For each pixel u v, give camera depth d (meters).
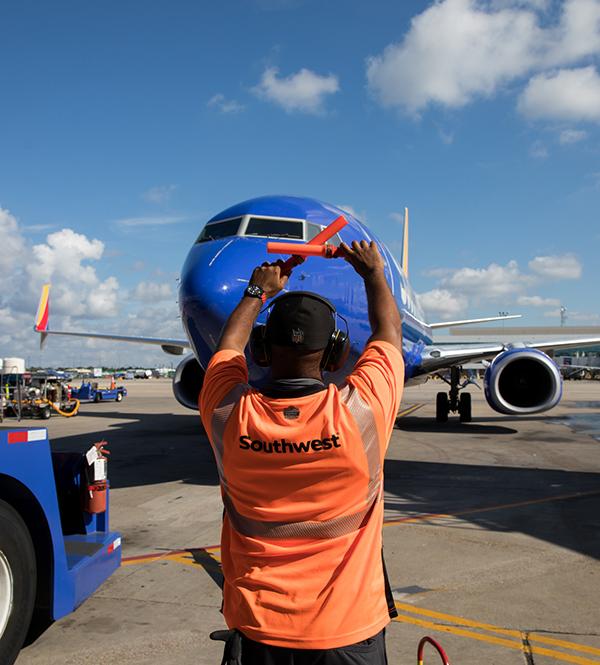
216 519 6.58
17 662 3.39
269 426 1.52
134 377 119.81
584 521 6.30
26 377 24.20
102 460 4.43
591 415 20.03
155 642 3.62
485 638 3.63
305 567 1.54
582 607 4.08
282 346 1.63
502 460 10.47
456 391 17.48
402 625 3.82
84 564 3.83
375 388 1.59
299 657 1.53
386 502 7.27
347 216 9.12
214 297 6.93
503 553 5.25
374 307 1.79
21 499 3.44
